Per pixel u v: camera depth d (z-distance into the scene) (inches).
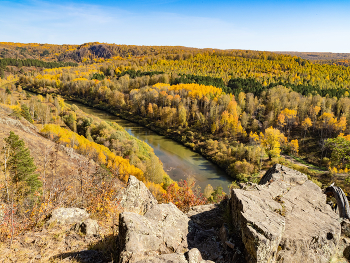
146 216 390.6
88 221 424.2
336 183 2123.5
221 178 2650.1
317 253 316.5
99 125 3440.0
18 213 512.1
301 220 349.4
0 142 1551.4
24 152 960.3
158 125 4370.1
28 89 7598.4
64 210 473.4
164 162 2984.7
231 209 391.2
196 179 2598.4
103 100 6072.8
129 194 564.4
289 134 3693.4
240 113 4269.2
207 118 4183.1
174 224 384.5
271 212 343.6
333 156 772.0
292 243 306.5
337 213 406.0
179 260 283.7
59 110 4183.1
